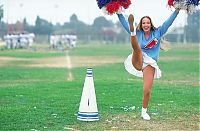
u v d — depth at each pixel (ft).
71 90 59.31
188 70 101.45
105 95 53.93
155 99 50.49
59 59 148.56
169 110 43.06
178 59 150.82
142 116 38.73
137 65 37.58
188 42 399.24
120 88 61.82
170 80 76.18
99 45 356.59
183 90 59.93
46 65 118.21
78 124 36.29
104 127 35.37
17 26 310.24
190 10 37.27
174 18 37.73
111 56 172.55
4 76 81.97
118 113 41.11
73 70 100.22
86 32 470.39
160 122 37.47
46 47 267.80
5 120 37.60
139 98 51.47
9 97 51.90
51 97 52.01
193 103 47.85
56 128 34.81
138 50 36.86
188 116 40.19
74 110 42.65
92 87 37.81
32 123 36.55
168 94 55.11
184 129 35.24
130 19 35.68
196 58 157.38
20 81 73.10
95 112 37.60
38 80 75.05
